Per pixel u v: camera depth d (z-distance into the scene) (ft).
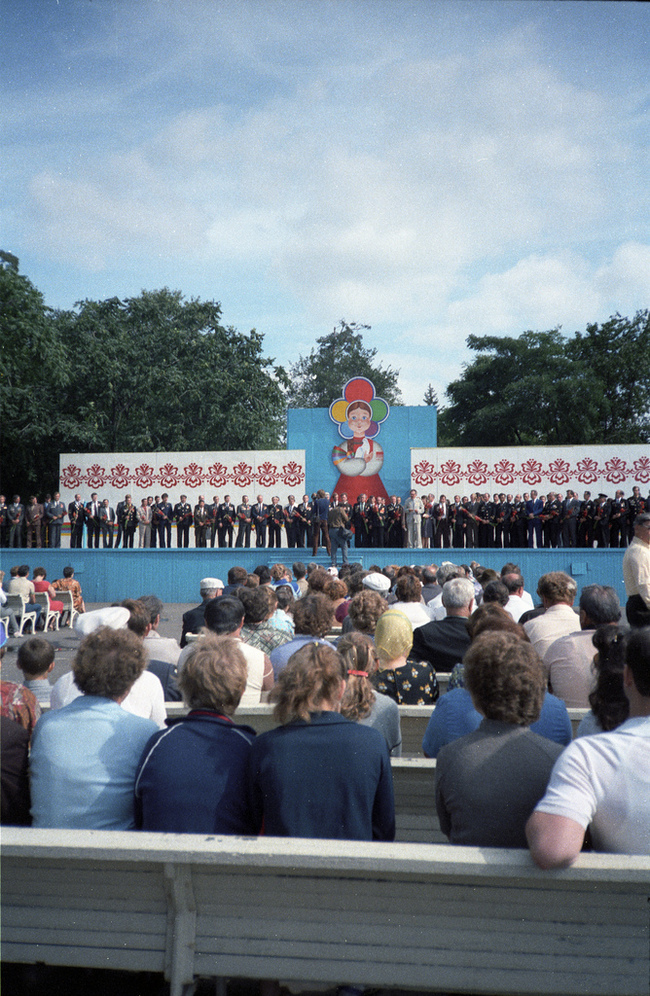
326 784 7.73
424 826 9.70
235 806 7.98
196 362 152.35
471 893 6.35
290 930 6.53
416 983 6.37
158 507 85.61
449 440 195.62
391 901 6.43
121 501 92.53
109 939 6.77
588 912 6.27
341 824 7.67
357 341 222.89
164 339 151.53
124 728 8.73
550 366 174.19
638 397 167.73
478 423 175.52
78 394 140.26
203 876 6.57
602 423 169.48
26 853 6.46
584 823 6.22
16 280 116.78
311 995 7.50
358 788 7.73
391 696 12.51
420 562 75.72
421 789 9.64
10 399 128.67
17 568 53.31
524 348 179.73
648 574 20.30
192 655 8.71
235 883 6.55
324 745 7.86
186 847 6.30
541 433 174.81
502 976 6.32
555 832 6.07
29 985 8.46
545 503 80.89
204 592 23.27
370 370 221.66
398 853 6.15
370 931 6.45
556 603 15.71
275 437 169.48
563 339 179.01
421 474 88.89
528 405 169.68
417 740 12.39
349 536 74.90
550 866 5.97
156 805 7.92
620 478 85.20
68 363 130.21
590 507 78.84
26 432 130.41
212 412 149.48
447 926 6.40
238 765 8.13
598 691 8.30
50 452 137.90
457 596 16.20
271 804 7.74
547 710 9.84
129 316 153.69
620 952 6.26
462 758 7.52
